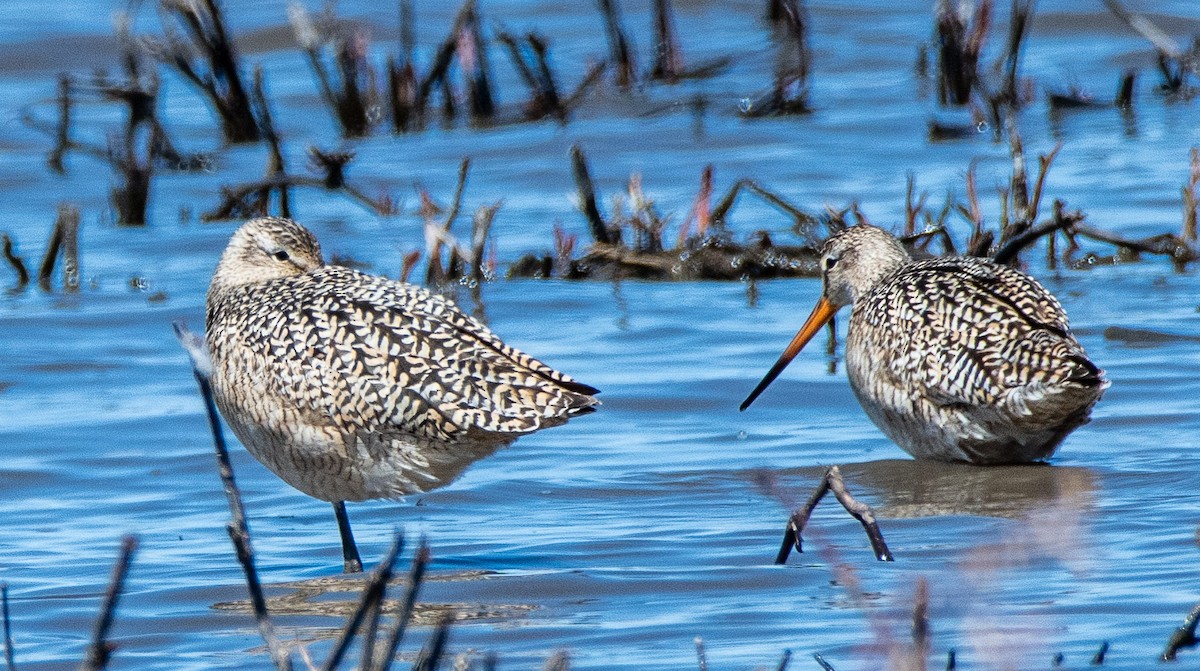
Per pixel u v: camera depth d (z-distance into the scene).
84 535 11.00
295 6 25.72
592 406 9.82
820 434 13.15
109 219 21.19
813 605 9.05
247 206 21.11
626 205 20.20
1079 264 17.59
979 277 12.30
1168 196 19.67
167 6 25.23
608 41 28.61
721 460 12.43
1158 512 10.57
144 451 12.92
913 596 9.05
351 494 10.31
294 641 8.91
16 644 8.88
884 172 21.62
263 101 21.95
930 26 29.47
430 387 9.86
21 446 12.98
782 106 25.28
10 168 23.28
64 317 16.70
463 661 6.74
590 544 10.45
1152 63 27.16
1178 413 13.00
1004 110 24.06
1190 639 8.00
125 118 25.73
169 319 16.70
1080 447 12.35
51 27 28.83
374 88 25.72
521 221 20.19
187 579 10.01
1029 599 8.97
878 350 12.45
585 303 17.00
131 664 8.56
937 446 12.17
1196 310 15.77
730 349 15.38
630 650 8.48
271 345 10.18
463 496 11.71
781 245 18.38
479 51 25.64
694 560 10.00
